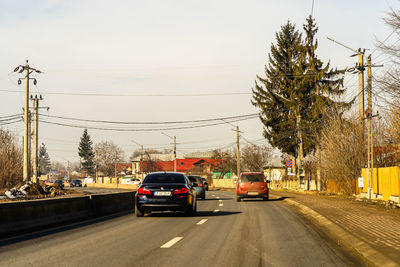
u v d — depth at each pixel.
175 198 16.94
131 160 155.25
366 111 26.52
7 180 46.56
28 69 44.34
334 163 32.69
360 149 31.50
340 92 48.34
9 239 10.92
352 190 32.31
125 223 14.95
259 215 18.38
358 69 28.23
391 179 23.81
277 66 57.06
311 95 49.84
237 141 61.56
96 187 99.56
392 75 18.38
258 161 89.75
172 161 142.75
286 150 54.41
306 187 44.19
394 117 26.73
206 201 31.28
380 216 16.02
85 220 16.30
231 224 14.56
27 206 13.24
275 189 56.44
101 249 9.30
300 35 58.19
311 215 18.25
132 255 8.55
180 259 8.12
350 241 10.29
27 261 7.94
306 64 51.03
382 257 7.94
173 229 13.07
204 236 11.46
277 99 55.91
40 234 11.93
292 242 10.43
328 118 35.66
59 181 90.19
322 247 9.70
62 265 7.56
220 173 108.31
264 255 8.60
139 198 17.20
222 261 7.93
